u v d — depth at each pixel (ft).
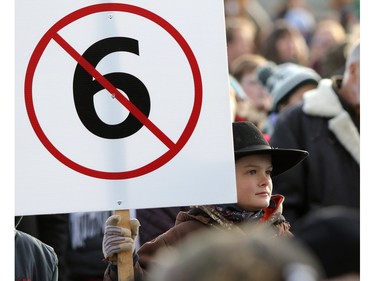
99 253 46.52
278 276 13.85
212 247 14.10
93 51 29.43
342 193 44.96
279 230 33.04
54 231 44.37
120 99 29.37
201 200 29.25
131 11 29.58
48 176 29.22
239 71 61.26
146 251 32.07
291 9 106.32
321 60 71.31
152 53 29.50
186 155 29.30
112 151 29.25
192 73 29.43
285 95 54.39
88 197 29.19
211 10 29.55
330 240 15.40
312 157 45.32
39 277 31.94
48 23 29.50
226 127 29.32
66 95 29.35
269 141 46.75
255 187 32.60
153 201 29.19
